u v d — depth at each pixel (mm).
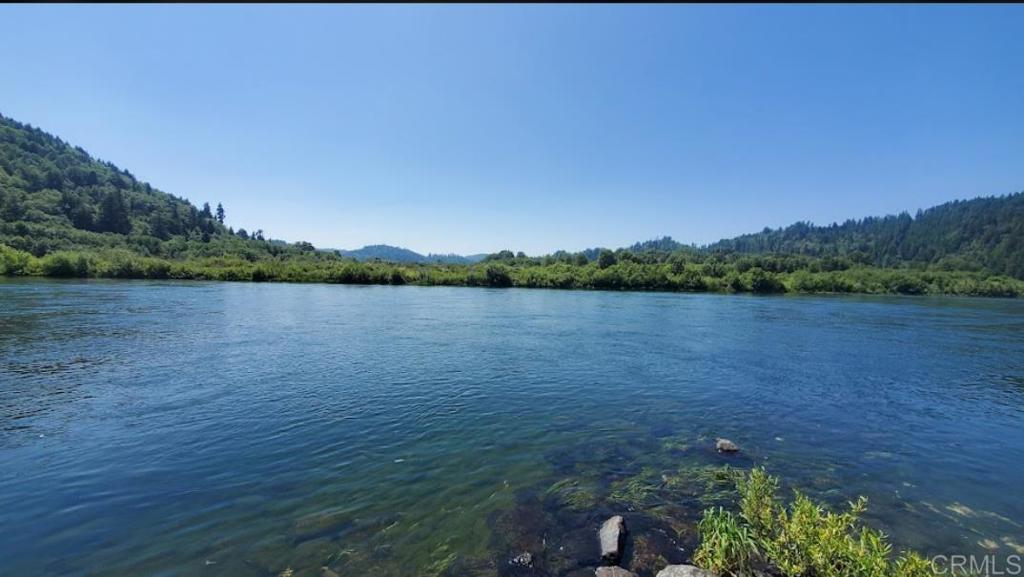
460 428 14211
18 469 10688
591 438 13602
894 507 9750
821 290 109750
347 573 7227
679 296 86938
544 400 17375
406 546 8016
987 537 8656
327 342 28500
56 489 9805
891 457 12516
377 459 11797
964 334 38062
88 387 17375
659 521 8961
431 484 10461
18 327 29797
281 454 11938
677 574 6828
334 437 13203
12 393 16422
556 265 126688
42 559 7441
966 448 13320
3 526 8359
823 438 13938
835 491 10445
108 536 8117
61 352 23062
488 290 97688
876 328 41281
